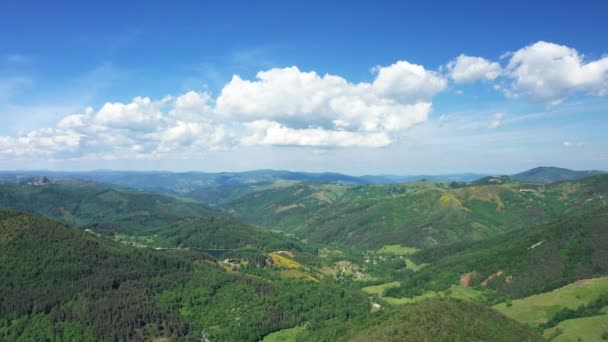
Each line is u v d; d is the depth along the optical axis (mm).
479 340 190875
